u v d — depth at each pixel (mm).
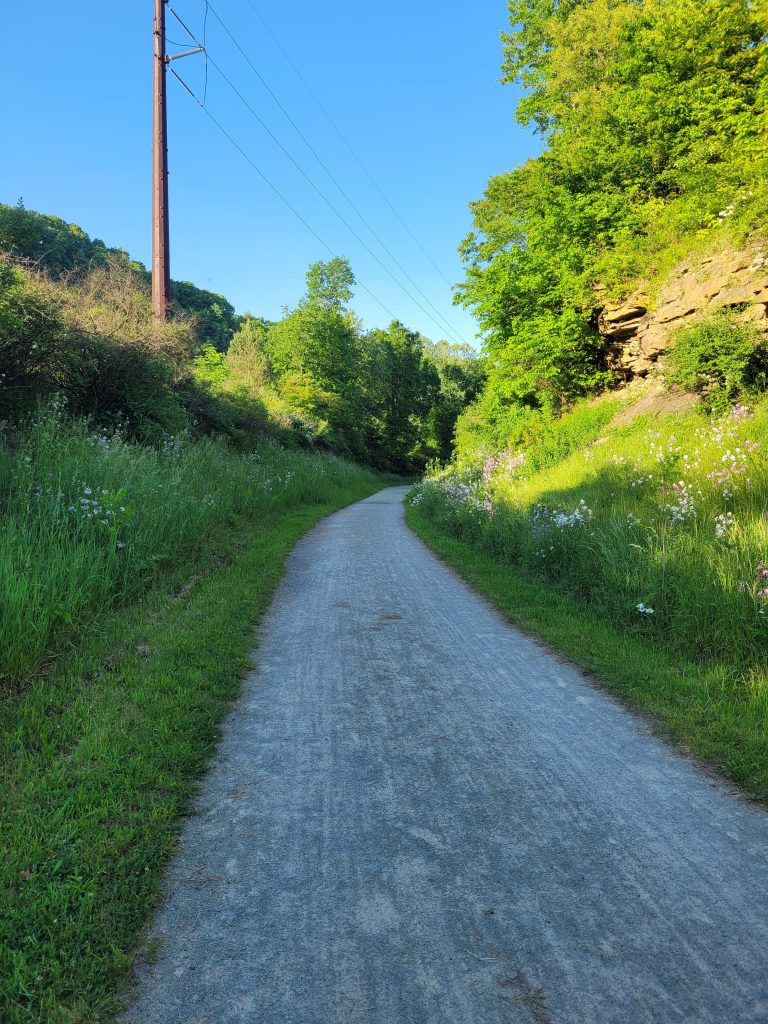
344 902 2406
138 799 3010
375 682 4875
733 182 13555
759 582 5105
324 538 13117
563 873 2564
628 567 6465
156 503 8211
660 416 12484
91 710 3924
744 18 15859
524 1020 1865
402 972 2061
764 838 2809
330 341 49062
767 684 4312
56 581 5199
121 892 2404
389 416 64375
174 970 2084
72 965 2043
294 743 3826
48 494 6676
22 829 2693
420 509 18328
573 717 4207
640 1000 1933
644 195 16906
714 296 11656
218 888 2494
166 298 18938
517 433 18203
